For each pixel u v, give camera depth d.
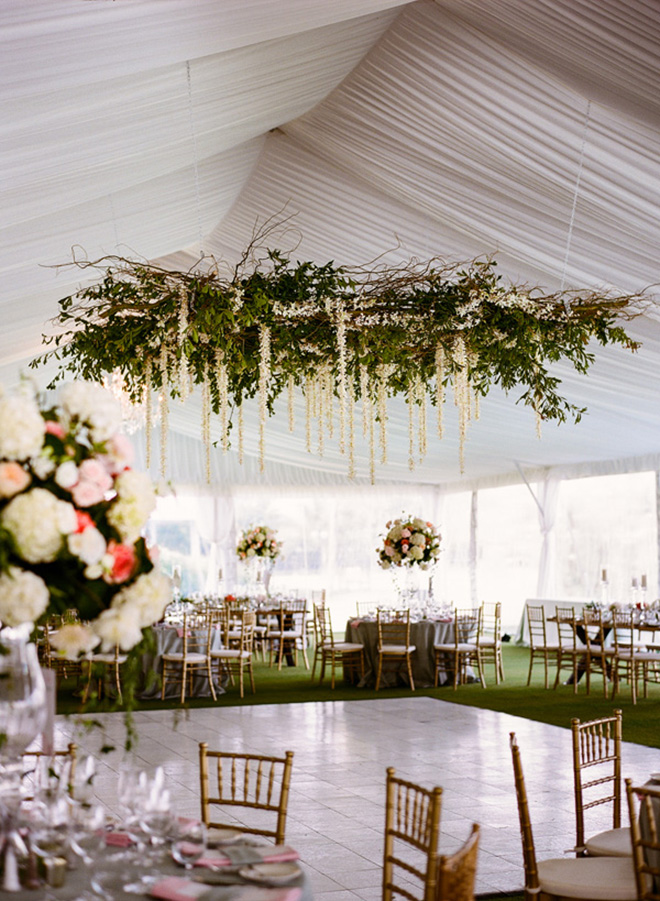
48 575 2.19
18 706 2.14
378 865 4.54
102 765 6.58
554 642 15.20
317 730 8.03
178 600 12.04
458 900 2.26
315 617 12.20
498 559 17.36
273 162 6.96
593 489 15.15
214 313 5.42
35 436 2.11
